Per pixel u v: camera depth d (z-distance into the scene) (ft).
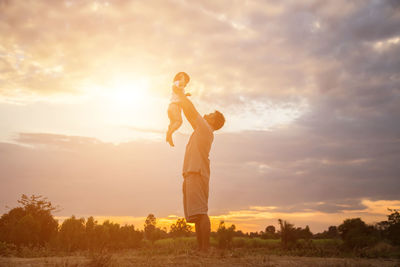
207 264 23.27
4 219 61.16
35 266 22.34
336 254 40.14
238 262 24.84
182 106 28.84
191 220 28.68
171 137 28.99
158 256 28.27
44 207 62.39
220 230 54.08
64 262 23.84
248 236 68.95
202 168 28.66
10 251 39.75
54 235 53.98
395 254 38.01
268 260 26.76
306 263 25.93
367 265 25.62
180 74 30.01
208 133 29.01
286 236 54.65
